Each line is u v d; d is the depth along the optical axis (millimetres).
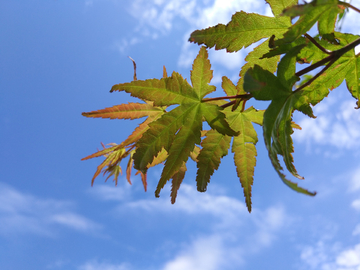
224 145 173
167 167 163
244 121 175
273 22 152
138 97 156
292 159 143
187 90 161
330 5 128
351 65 159
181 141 163
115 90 153
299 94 140
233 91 175
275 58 161
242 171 175
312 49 156
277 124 139
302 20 132
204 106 162
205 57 160
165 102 160
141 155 158
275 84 136
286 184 120
